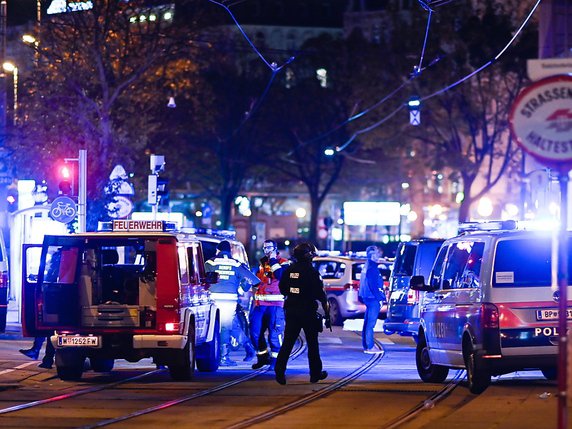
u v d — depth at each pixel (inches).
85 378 1820.9
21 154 3767.2
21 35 4495.6
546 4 4281.5
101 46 4133.9
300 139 7298.2
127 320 1743.4
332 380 1774.1
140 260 2114.9
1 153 3563.0
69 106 4047.7
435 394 1547.7
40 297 1758.1
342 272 3326.8
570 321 1499.8
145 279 1763.0
